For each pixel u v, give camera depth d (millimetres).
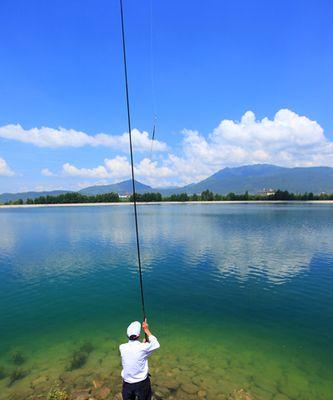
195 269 25766
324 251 32906
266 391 9703
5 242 40375
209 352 12266
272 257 30016
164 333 14125
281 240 40062
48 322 15430
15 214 103188
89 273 24812
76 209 137125
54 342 13297
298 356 11992
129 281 22578
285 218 72938
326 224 59375
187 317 16031
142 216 83188
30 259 30094
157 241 39781
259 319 15695
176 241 39688
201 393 9438
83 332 14305
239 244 37250
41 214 101250
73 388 9727
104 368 11008
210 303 18062
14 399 9211
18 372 10594
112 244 38094
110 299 18828
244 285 21406
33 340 13500
